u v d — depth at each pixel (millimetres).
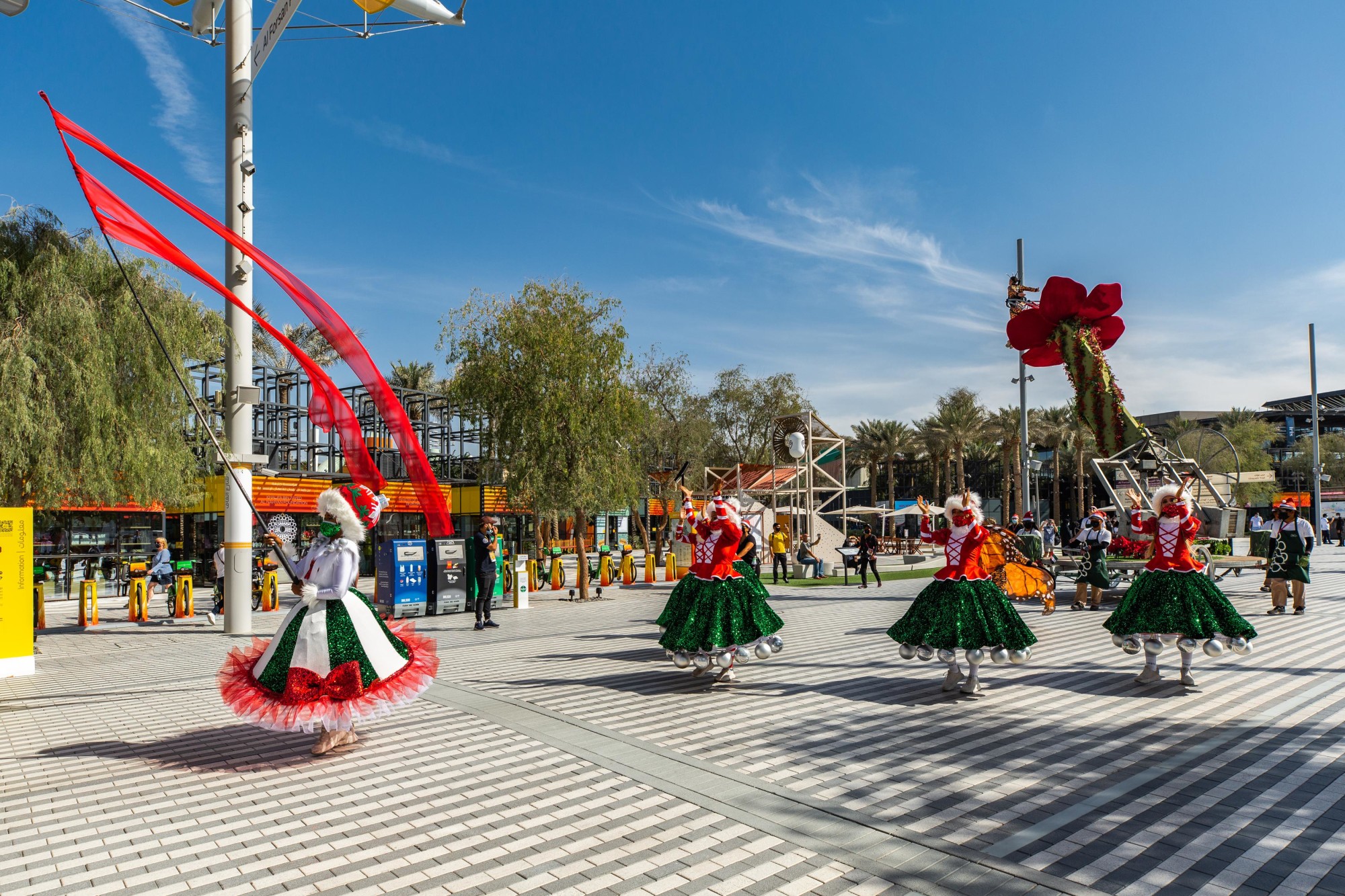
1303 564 12984
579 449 18266
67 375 11898
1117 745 5840
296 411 27094
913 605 7715
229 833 4477
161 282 13570
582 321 18812
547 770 5496
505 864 4016
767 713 7000
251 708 5586
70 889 3814
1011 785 5039
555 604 17531
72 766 5777
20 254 12125
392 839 4355
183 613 15875
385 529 27891
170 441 13766
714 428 47844
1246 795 4809
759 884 3750
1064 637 10953
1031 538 16609
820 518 29500
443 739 6324
